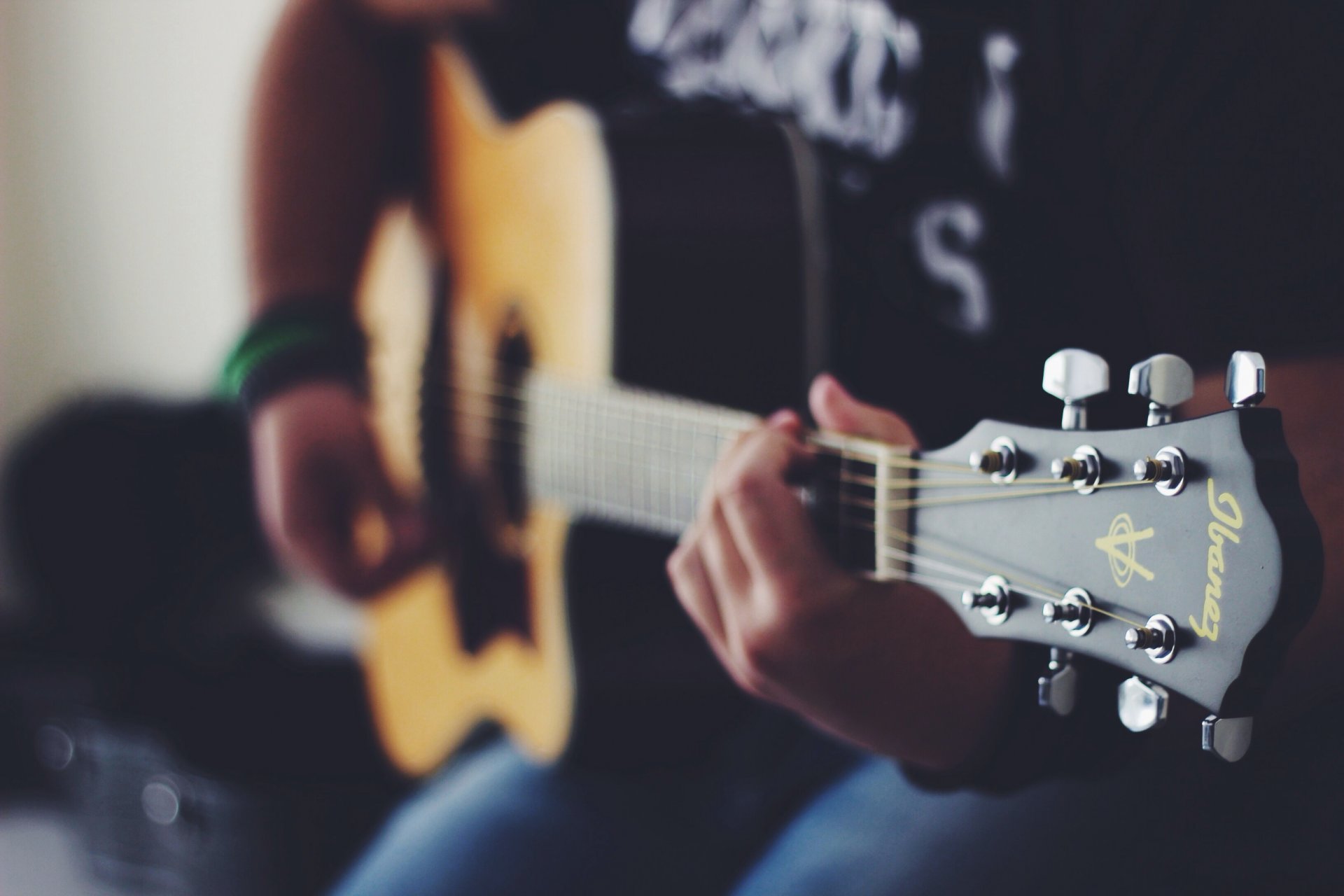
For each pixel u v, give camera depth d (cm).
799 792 100
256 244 142
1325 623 76
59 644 216
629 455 100
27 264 278
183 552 224
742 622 83
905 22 102
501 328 118
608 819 108
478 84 125
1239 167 85
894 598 82
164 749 174
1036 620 75
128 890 181
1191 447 70
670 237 102
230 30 248
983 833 87
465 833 110
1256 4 85
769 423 84
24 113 275
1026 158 97
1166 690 72
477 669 126
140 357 271
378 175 142
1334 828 81
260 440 137
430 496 133
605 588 107
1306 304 83
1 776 205
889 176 102
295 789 167
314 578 136
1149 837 84
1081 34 93
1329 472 77
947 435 100
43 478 220
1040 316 97
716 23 119
